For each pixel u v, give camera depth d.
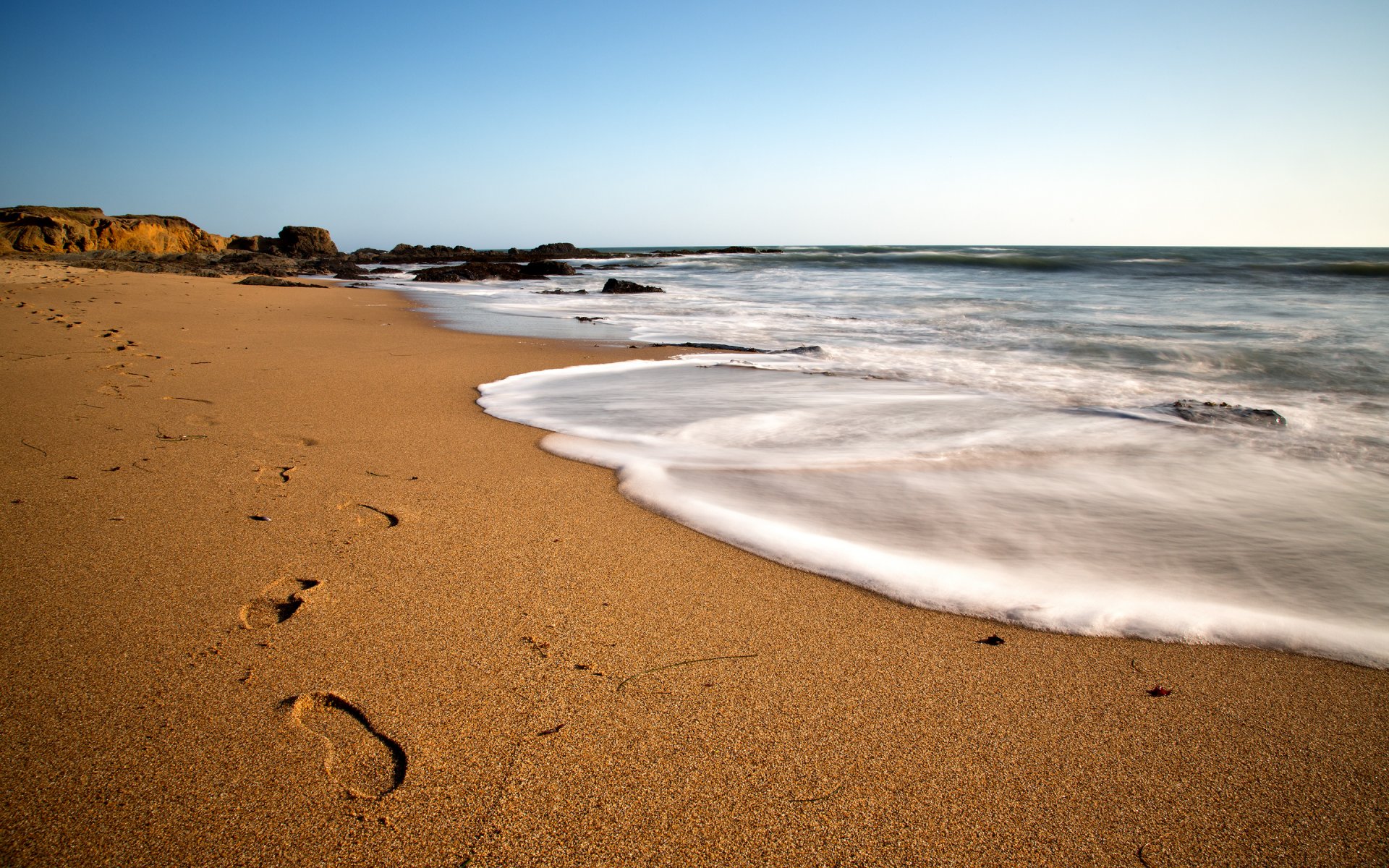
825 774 1.76
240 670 2.09
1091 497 3.70
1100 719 2.00
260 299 14.16
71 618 2.33
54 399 5.11
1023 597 2.67
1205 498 3.70
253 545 2.91
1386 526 3.38
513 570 2.77
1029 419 5.16
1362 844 1.59
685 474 3.92
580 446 4.45
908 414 5.31
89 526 3.03
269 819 1.58
